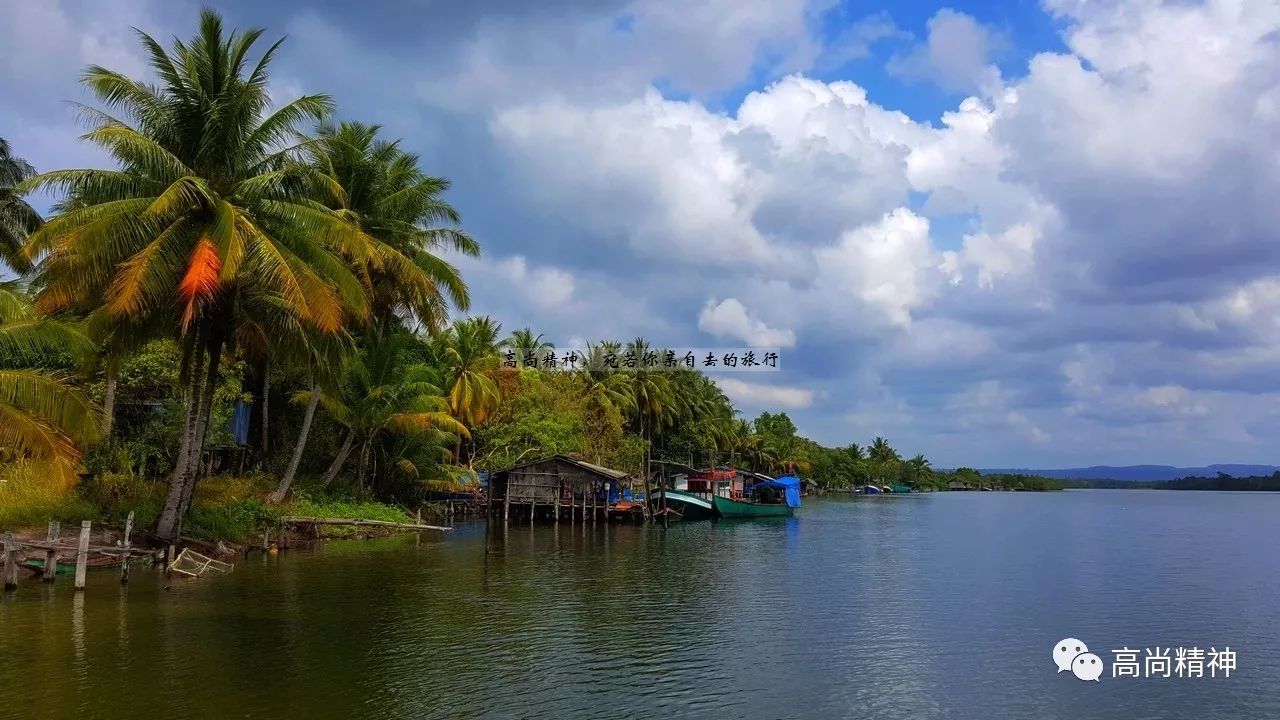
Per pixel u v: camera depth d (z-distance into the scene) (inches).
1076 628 782.5
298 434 1620.3
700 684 558.3
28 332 765.3
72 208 902.4
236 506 1162.6
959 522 2647.6
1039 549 1638.8
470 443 2426.2
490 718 468.8
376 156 1288.1
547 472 1991.9
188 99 862.5
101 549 786.8
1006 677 601.3
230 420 1445.6
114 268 817.5
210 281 761.6
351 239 886.4
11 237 1230.9
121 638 593.3
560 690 528.4
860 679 585.9
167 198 757.3
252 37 875.4
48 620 641.0
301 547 1228.5
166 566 882.8
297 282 805.9
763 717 497.0
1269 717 528.1
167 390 1298.0
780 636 715.4
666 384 3058.6
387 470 1782.7
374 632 655.8
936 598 944.9
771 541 1695.4
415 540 1454.2
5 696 462.9
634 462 2657.5
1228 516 3491.6
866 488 6515.8
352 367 1384.1
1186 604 929.5
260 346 1112.8
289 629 649.6
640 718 482.3
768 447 4820.4
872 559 1376.7
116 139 781.9
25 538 840.3
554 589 928.9
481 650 617.9
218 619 669.9
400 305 1289.4
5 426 711.1
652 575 1077.8
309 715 453.7
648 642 676.1
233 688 493.0
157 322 911.0
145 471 1248.8
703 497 2568.9
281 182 911.7
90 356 923.4
